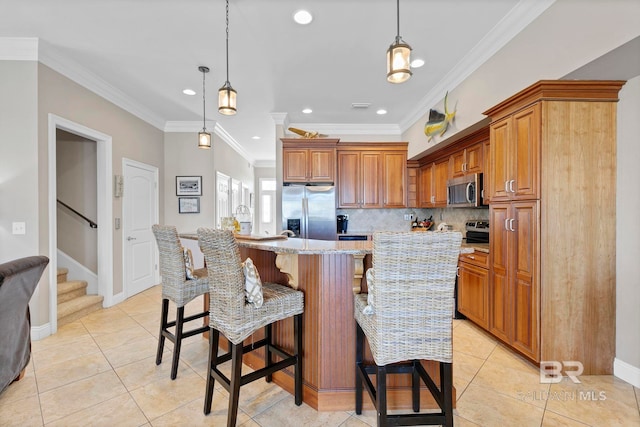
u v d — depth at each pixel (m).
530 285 2.19
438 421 1.40
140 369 2.24
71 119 3.10
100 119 3.52
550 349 2.12
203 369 2.25
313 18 2.33
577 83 2.02
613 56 1.75
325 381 1.80
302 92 3.75
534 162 2.14
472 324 3.14
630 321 2.06
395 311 1.38
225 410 1.79
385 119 4.83
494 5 2.18
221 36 2.58
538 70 2.17
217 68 3.15
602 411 1.77
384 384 1.39
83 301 3.38
